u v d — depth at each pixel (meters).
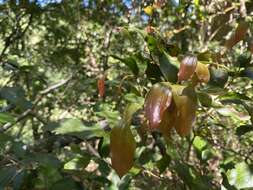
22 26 1.24
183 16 1.05
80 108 0.57
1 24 1.14
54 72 1.14
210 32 1.12
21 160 0.41
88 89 0.84
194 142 0.50
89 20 1.16
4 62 0.72
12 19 1.14
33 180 0.39
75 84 0.87
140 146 0.45
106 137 0.41
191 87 0.30
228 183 0.42
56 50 1.15
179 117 0.29
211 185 0.50
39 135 0.60
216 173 0.59
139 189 0.57
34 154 0.42
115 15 1.12
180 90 0.29
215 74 0.40
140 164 0.46
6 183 0.39
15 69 0.71
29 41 1.23
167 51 0.42
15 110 0.57
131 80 0.51
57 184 0.39
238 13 0.96
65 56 1.14
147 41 0.40
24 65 0.71
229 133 0.70
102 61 1.04
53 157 0.42
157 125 0.28
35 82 0.88
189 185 0.42
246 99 0.38
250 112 0.37
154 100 0.29
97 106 0.51
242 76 0.41
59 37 1.17
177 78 0.35
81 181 0.41
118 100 0.53
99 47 1.13
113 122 0.42
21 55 1.07
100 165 0.43
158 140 0.48
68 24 1.17
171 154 0.43
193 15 1.04
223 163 0.44
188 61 0.32
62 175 0.43
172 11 1.03
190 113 0.29
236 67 0.42
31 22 1.15
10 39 1.12
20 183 0.38
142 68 0.40
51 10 1.15
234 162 0.44
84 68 1.03
